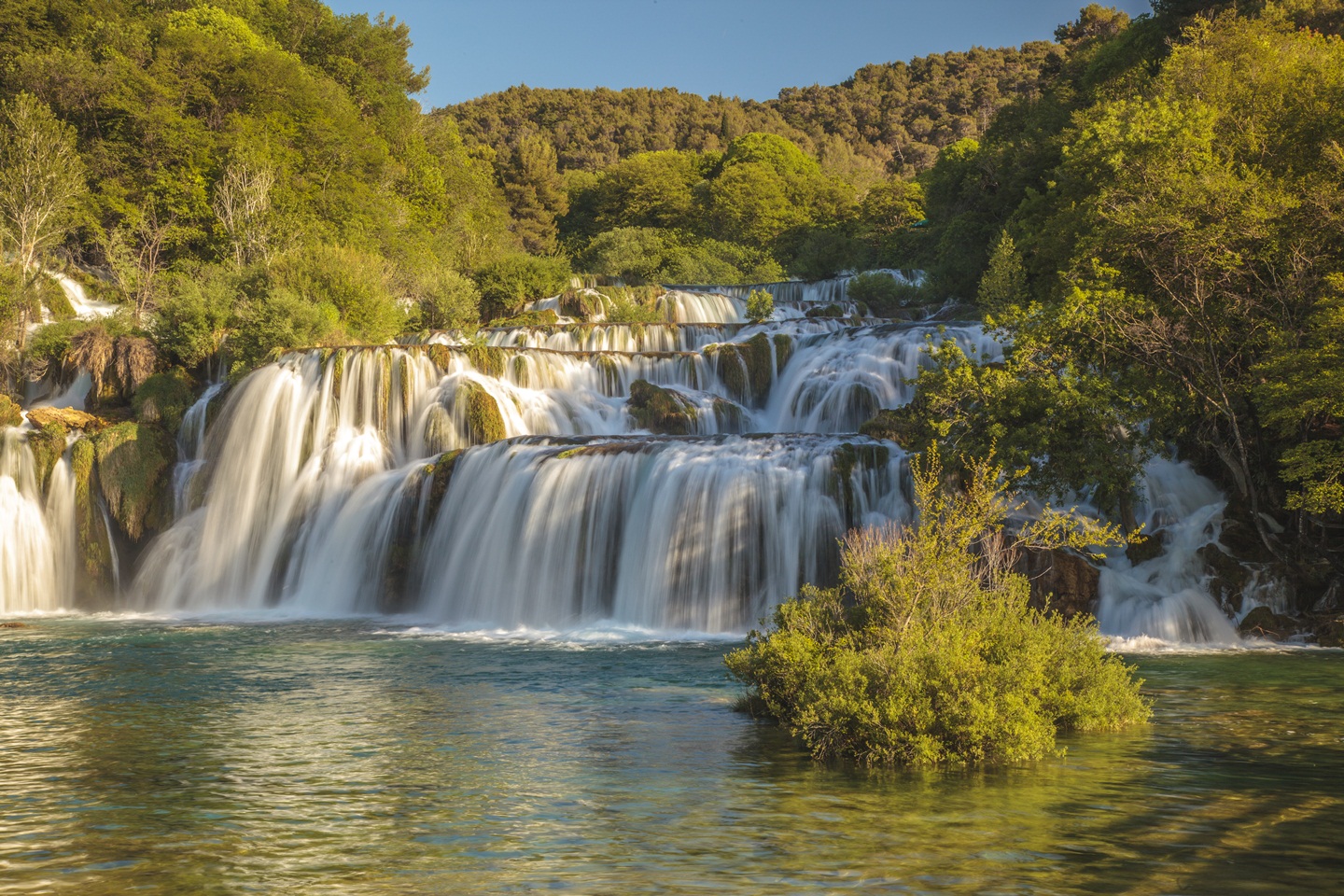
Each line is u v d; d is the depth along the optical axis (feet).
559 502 101.04
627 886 29.48
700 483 96.22
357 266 169.78
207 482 127.24
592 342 161.17
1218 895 28.43
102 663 76.38
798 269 332.19
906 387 131.54
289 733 51.44
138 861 32.14
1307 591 86.43
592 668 72.28
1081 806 37.17
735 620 93.30
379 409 126.00
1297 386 81.25
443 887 29.60
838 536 93.30
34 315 167.02
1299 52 137.59
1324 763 43.55
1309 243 90.79
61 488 123.75
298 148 234.38
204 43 226.99
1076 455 86.28
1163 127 119.55
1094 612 84.74
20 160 185.68
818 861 31.42
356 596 112.68
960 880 29.60
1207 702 57.82
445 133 318.24
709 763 44.62
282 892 29.30
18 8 225.56
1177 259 94.32
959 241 226.17
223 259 197.36
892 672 46.65
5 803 38.93
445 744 48.73
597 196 448.65
